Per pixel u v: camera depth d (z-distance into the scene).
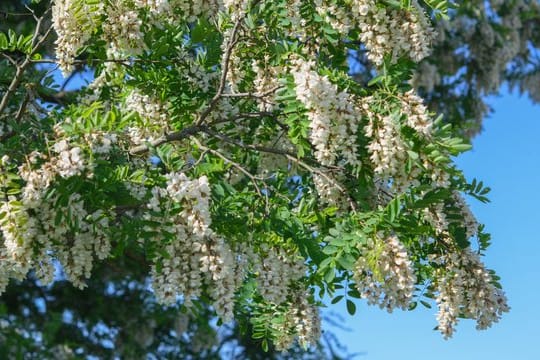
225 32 6.24
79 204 5.01
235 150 6.73
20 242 4.93
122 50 5.73
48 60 6.39
